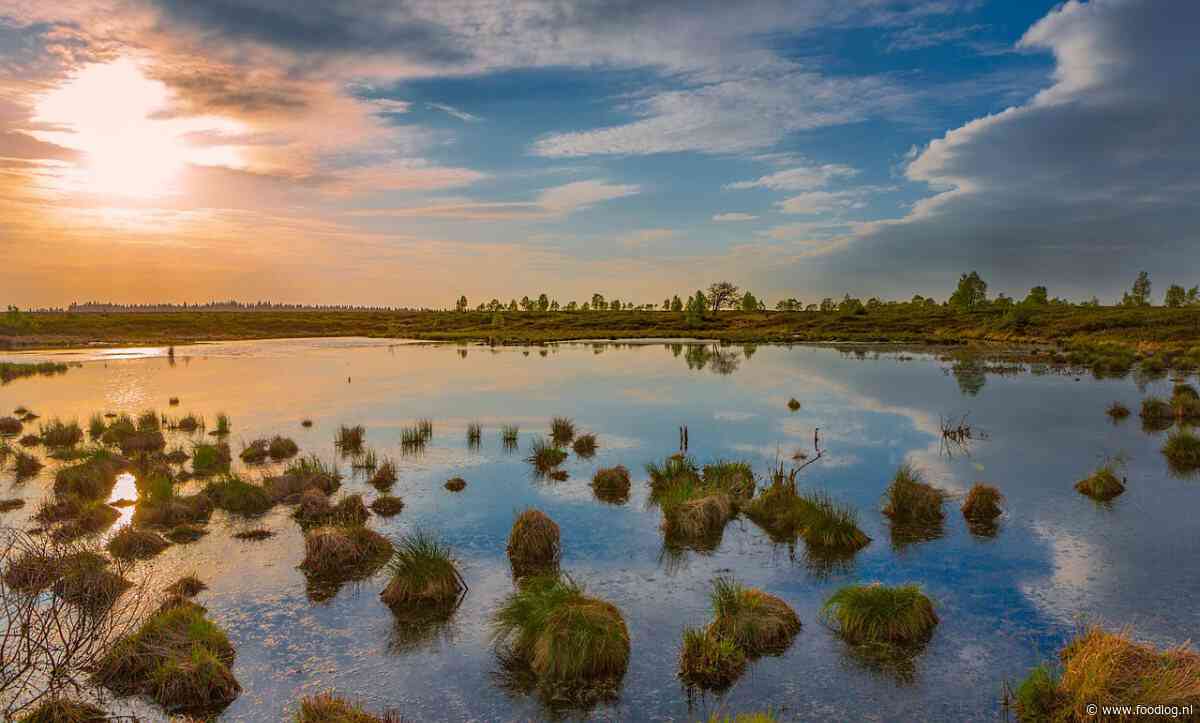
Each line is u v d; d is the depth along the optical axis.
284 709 8.80
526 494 18.27
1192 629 10.48
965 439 24.88
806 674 9.48
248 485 17.41
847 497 17.70
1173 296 141.62
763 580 12.59
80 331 110.00
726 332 109.75
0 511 16.84
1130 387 38.91
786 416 30.02
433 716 8.66
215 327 121.38
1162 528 15.06
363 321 145.25
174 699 8.88
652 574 12.93
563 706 8.84
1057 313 102.69
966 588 12.11
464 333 111.75
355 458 22.47
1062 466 20.78
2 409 34.22
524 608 10.52
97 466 19.80
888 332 102.44
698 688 9.19
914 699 8.88
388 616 11.34
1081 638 9.80
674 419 29.42
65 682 9.09
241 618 11.26
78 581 11.56
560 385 41.69
